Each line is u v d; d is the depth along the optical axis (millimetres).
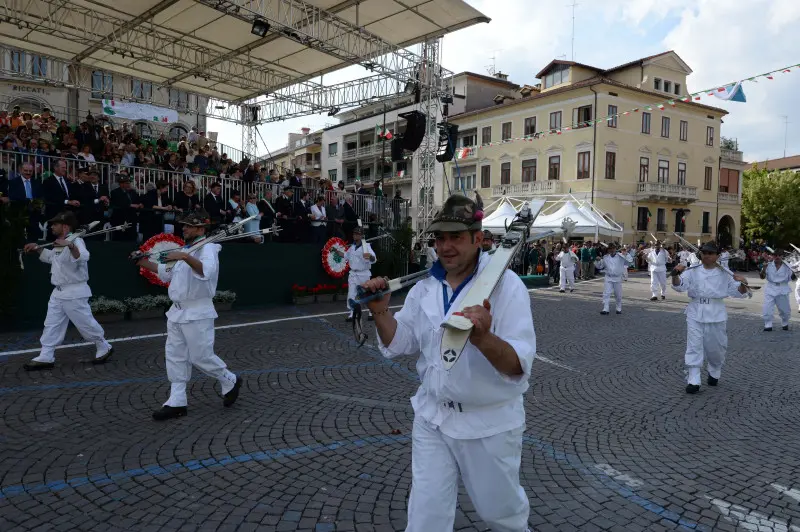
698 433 5305
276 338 9398
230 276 13008
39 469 4133
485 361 2277
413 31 14734
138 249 11055
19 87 23266
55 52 16766
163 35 15586
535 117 37625
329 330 10234
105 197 10617
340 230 15523
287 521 3475
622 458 4648
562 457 4633
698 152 40750
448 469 2389
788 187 47094
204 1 11383
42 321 9891
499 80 43500
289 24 12617
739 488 4125
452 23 14211
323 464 4352
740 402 6367
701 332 6805
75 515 3502
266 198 14305
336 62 17344
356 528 3410
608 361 8375
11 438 4711
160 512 3557
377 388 6512
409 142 14195
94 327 7121
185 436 4852
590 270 26547
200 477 4066
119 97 19750
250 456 4465
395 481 4082
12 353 7734
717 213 42656
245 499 3754
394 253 16703
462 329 1873
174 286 5316
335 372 7203
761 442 5090
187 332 5277
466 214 2316
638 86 37750
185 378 5418
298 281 14406
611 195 35500
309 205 15234
